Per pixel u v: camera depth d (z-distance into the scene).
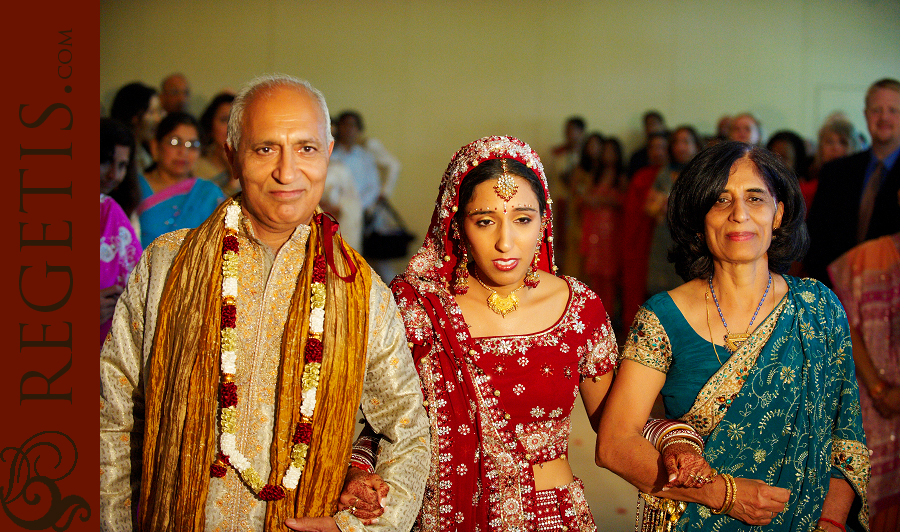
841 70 10.47
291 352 1.61
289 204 1.59
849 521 2.00
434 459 1.91
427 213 10.55
